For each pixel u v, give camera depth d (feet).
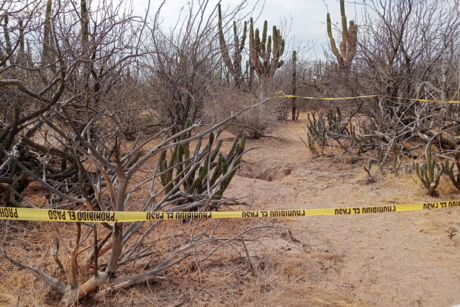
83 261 9.92
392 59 24.94
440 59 25.29
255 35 43.06
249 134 33.86
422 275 10.64
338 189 19.21
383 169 21.48
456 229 13.75
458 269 10.92
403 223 14.42
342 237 13.25
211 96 29.45
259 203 16.89
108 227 8.41
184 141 8.48
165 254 10.85
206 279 9.74
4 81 7.61
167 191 14.38
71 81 13.05
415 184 18.86
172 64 24.02
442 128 21.74
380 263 11.34
